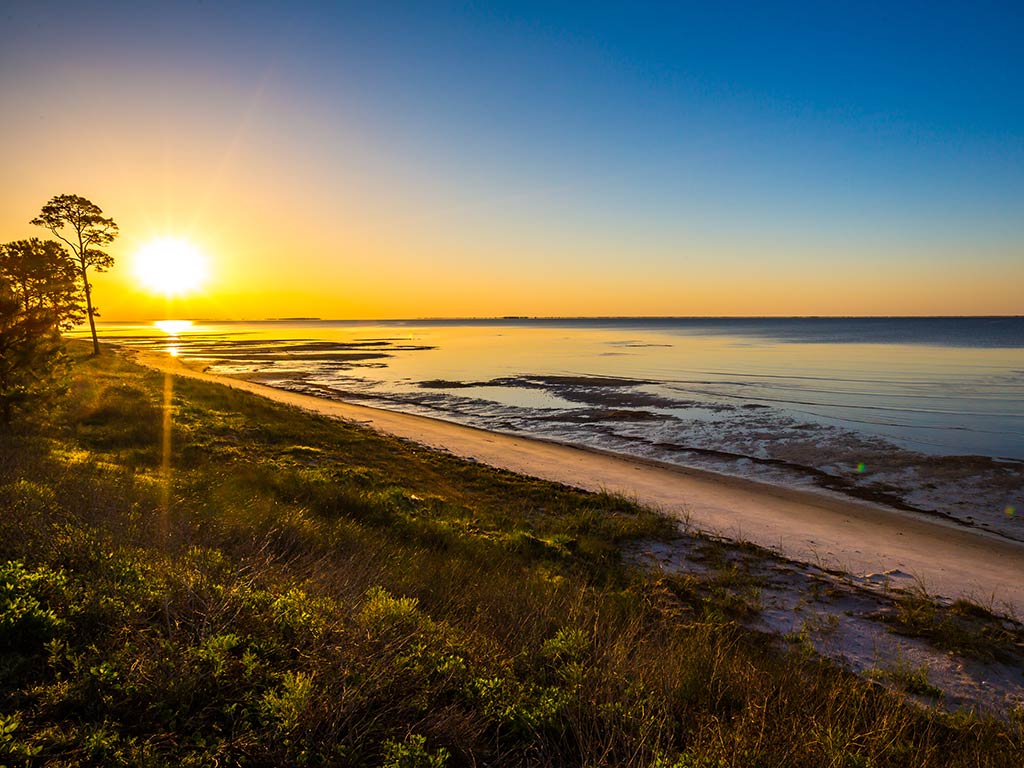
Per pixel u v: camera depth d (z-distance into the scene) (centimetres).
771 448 2622
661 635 787
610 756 419
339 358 8144
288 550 815
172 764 325
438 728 402
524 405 4038
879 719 552
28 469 951
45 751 317
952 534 1574
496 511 1566
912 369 5681
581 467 2294
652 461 2462
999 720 652
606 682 510
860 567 1292
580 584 990
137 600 488
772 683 591
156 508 893
